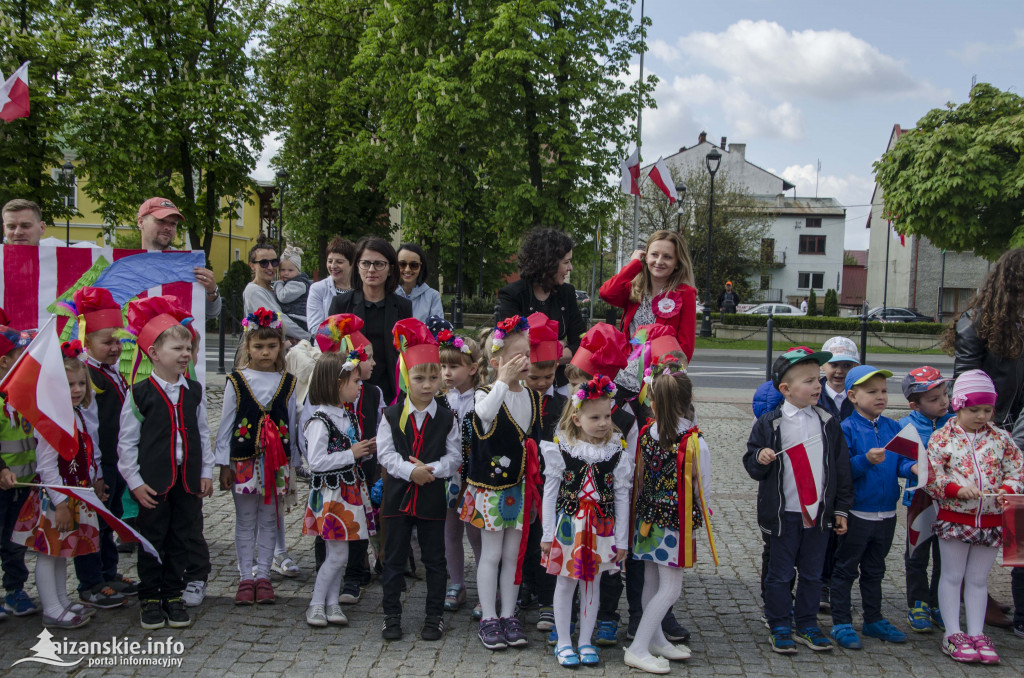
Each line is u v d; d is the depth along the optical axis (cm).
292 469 428
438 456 370
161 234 499
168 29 1803
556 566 348
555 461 354
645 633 345
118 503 418
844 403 445
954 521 364
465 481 388
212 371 1320
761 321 2442
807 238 5053
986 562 365
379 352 464
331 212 2678
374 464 452
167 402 375
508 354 368
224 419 406
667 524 347
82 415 378
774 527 367
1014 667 350
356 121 2561
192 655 341
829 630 390
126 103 1764
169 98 1762
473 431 378
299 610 398
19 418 357
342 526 378
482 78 1708
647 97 1938
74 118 1639
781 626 363
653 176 1385
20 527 357
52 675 319
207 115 1777
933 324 2344
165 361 376
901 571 481
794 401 373
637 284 442
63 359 362
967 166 1525
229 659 338
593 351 373
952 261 3600
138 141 1747
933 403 414
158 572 371
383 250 459
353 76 2477
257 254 582
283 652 347
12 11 1652
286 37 2548
